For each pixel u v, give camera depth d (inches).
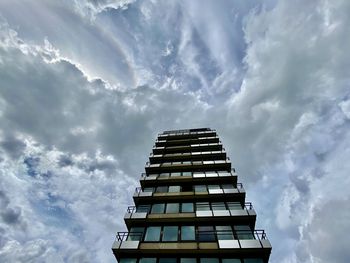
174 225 694.5
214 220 694.5
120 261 586.9
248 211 705.0
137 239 645.3
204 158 1124.5
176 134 1509.6
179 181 931.3
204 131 1562.5
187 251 585.0
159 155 1175.0
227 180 921.5
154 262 576.1
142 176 1013.8
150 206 796.0
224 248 573.6
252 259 563.8
